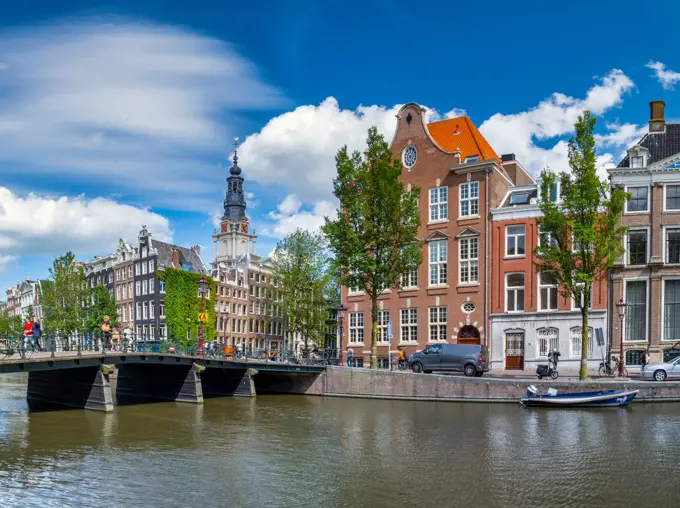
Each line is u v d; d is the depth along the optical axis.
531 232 45.91
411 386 37.12
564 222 34.88
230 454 21.56
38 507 15.56
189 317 78.62
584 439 23.44
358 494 16.66
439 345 39.50
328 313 72.00
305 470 19.20
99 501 16.06
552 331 44.56
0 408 34.44
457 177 49.25
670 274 41.81
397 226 39.38
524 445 22.55
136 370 40.78
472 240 48.22
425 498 16.28
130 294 86.56
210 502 16.00
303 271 71.31
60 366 29.73
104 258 93.25
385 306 51.69
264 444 23.33
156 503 15.89
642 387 32.75
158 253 84.12
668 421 27.22
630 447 21.97
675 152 44.53
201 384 40.97
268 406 34.91
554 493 16.62
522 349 45.53
